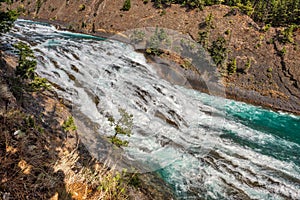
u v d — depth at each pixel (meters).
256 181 8.45
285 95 23.62
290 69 25.48
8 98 6.22
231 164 9.15
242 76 25.61
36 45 17.39
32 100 7.95
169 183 6.93
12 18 8.23
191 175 7.64
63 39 22.00
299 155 11.29
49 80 11.27
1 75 7.88
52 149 5.21
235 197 7.41
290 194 8.02
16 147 4.07
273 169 9.49
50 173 3.92
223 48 26.91
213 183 7.74
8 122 4.70
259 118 17.23
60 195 3.62
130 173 6.01
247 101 22.72
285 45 27.98
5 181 3.21
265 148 11.55
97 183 4.58
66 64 13.63
